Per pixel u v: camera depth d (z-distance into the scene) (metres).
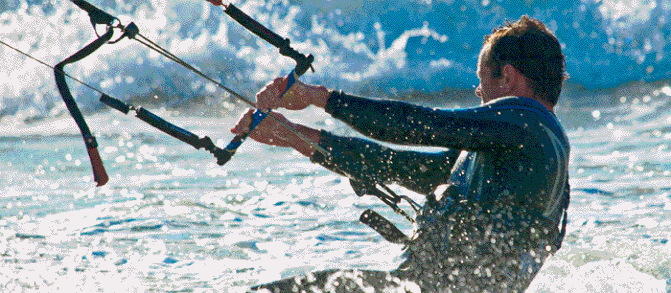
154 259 11.75
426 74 44.47
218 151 8.33
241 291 10.17
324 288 8.39
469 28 50.31
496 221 8.21
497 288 8.21
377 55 46.22
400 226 13.93
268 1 48.59
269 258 11.91
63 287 10.13
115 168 20.31
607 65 44.69
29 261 11.49
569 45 48.56
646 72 43.09
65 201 16.11
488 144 8.02
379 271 8.48
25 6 40.22
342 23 48.91
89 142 7.87
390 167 9.52
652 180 18.09
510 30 8.71
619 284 10.45
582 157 21.62
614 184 17.75
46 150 23.23
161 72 37.66
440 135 7.93
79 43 38.91
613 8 50.44
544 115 8.33
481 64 8.91
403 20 50.53
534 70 8.54
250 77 40.00
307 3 49.47
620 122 28.58
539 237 8.26
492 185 8.23
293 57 8.26
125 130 27.00
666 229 13.37
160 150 23.20
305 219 14.55
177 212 15.09
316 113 30.91
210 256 11.95
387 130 7.96
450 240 8.31
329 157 9.31
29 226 13.84
